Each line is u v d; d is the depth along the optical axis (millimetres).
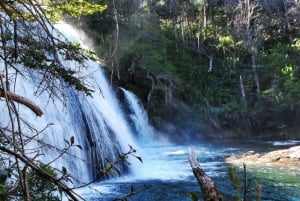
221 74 41000
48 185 2980
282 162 18984
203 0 52469
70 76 4086
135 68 33531
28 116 14492
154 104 33406
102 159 18219
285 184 14609
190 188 14516
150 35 37094
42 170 2092
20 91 14336
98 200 12391
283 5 53531
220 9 53281
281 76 39156
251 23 49281
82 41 29156
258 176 15961
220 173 16984
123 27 34625
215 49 44312
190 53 43781
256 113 35875
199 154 23234
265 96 36906
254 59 41281
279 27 49219
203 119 35094
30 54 3744
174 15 50750
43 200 2953
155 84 34062
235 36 44656
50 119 15836
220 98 37594
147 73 33812
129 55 33344
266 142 30422
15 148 2279
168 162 20328
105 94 28359
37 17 3545
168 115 33719
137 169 17891
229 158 21109
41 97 15578
